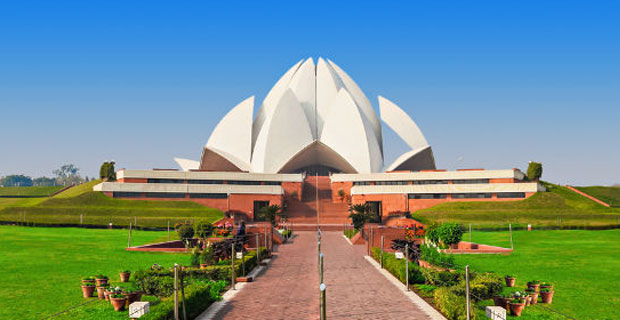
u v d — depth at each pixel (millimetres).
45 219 47094
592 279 16891
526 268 19688
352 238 34344
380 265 20359
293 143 78500
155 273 14672
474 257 23844
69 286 14969
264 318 10922
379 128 88750
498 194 64000
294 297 13359
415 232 28750
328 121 80562
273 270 19297
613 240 33812
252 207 64562
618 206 64188
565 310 12211
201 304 11617
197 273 15680
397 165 78688
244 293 14086
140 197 62031
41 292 14039
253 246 26359
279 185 69375
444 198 64875
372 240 27562
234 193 64250
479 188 64438
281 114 78250
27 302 12750
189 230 26641
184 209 58438
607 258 23156
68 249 25734
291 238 39438
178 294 11000
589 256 24062
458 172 66188
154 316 9445
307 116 84562
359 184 69438
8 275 17000
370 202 65688
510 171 64875
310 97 85438
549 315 11562
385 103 84562
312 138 79938
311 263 21625
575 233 39844
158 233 40312
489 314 10883
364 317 10953
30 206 55500
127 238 34219
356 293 13906
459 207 61719
